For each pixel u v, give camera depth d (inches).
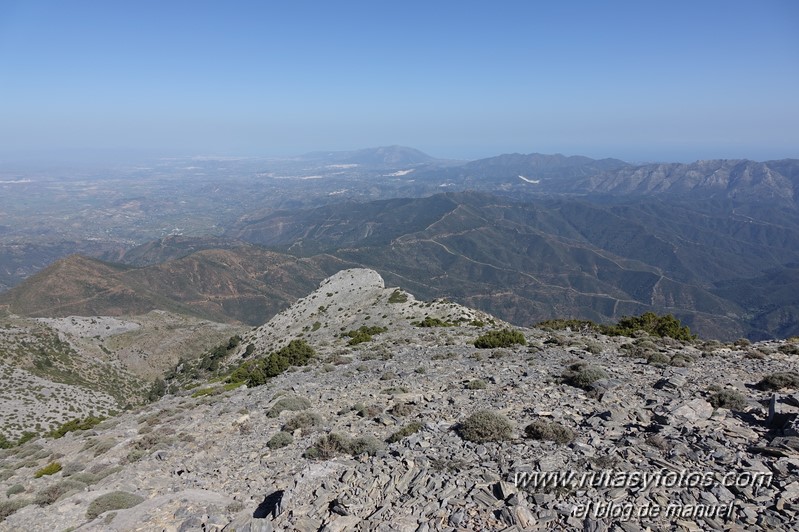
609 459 449.7
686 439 493.4
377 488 463.5
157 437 881.5
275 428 839.1
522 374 954.7
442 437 586.6
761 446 450.3
